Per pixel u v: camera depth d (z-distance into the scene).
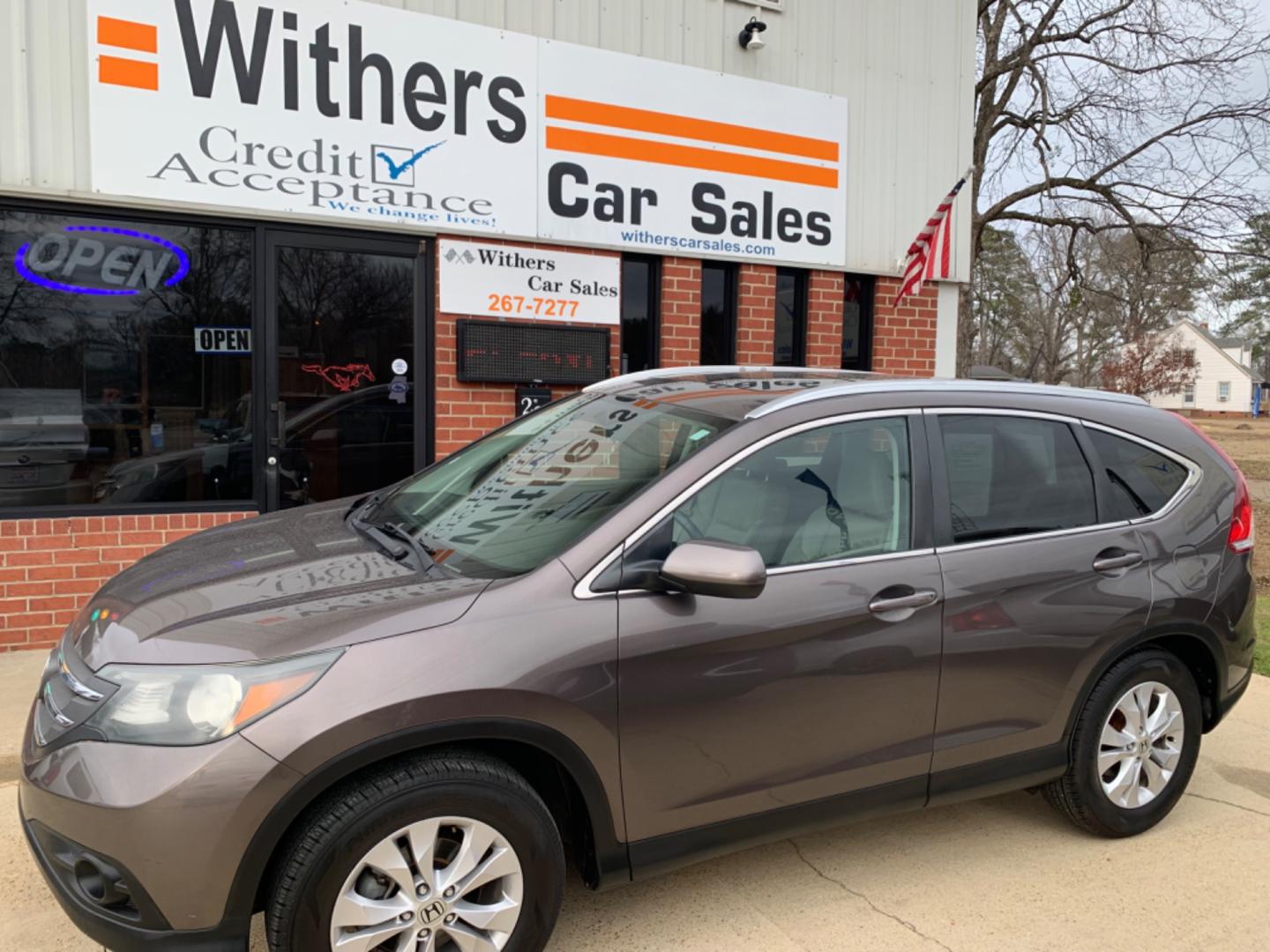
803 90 7.48
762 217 7.38
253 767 2.12
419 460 6.29
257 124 5.62
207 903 2.13
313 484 6.00
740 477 2.82
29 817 2.32
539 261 6.55
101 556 5.42
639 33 6.79
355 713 2.19
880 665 2.89
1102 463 3.50
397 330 6.20
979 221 14.79
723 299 7.53
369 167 5.94
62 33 5.16
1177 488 3.64
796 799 2.82
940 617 2.99
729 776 2.70
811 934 2.89
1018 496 3.29
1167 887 3.23
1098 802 3.40
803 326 7.80
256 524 3.46
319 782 2.18
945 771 3.07
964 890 3.17
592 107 6.63
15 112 5.07
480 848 2.38
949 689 3.02
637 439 3.08
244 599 2.50
